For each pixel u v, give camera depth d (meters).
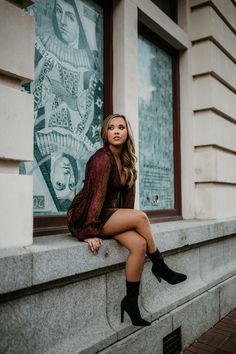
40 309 2.32
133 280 2.76
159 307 3.35
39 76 3.30
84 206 2.76
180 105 5.38
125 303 2.79
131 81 4.05
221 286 4.53
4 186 2.31
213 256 4.68
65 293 2.51
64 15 3.62
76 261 2.47
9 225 2.33
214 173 5.19
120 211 2.82
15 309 2.16
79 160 3.72
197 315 3.90
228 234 4.91
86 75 3.85
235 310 4.87
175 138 5.29
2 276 1.99
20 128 2.46
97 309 2.78
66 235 3.14
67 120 3.59
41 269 2.21
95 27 4.01
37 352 2.28
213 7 5.35
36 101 3.26
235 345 3.68
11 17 2.42
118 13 4.03
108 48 4.07
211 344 3.73
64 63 3.59
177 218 5.05
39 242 2.65
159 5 5.11
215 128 5.27
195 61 5.35
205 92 5.26
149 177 4.70
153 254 2.86
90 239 2.65
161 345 3.25
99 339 2.65
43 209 3.29
